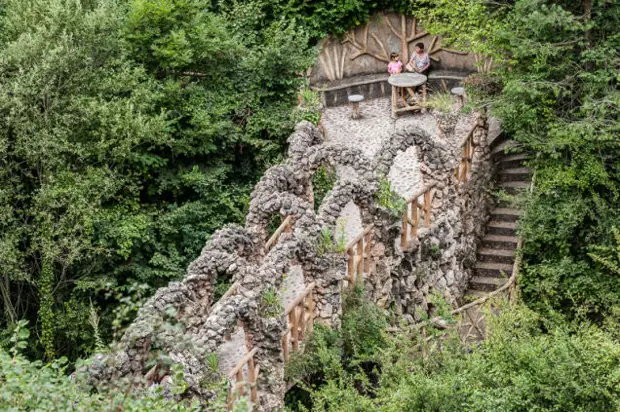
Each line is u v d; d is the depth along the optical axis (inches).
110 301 805.9
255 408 564.1
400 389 526.3
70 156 786.8
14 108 740.0
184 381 447.8
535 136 815.7
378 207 707.4
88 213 755.4
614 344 499.8
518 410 496.1
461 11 869.8
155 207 831.7
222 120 866.1
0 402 354.0
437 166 781.3
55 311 791.1
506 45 824.9
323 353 593.0
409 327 608.1
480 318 717.3
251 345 566.9
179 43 829.8
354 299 676.1
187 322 549.3
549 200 845.2
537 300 848.9
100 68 809.5
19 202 796.6
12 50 778.2
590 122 782.5
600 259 712.4
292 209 650.2
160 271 804.6
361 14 1048.2
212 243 597.6
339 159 713.6
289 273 686.5
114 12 831.1
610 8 800.3
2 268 757.9
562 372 491.2
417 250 768.3
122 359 478.0
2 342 776.3
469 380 519.2
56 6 794.2
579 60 826.2
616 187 832.9
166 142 802.2
